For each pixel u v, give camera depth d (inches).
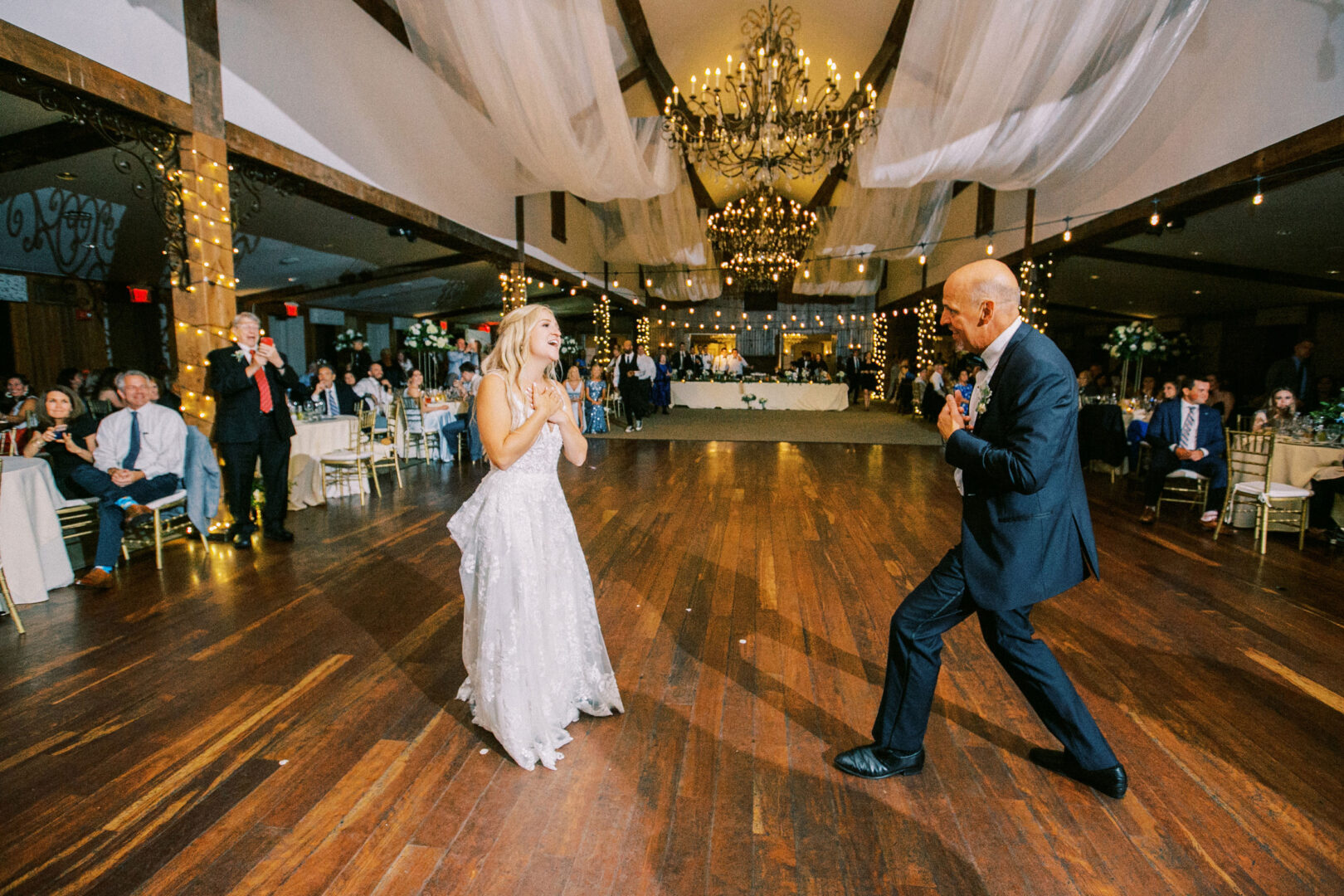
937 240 420.2
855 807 71.0
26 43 121.3
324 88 205.8
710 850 64.6
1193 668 104.0
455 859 63.2
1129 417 287.9
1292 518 185.6
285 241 333.1
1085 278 437.7
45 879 60.4
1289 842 66.1
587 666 88.3
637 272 704.4
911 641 72.4
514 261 364.5
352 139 220.2
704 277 689.6
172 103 152.7
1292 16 169.8
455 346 482.9
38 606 127.5
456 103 263.9
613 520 194.1
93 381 281.0
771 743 83.4
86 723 86.7
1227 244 313.1
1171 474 197.0
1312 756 81.0
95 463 145.9
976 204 413.7
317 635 114.3
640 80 335.9
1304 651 110.1
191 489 159.6
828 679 100.4
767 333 823.1
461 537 80.6
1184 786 74.8
